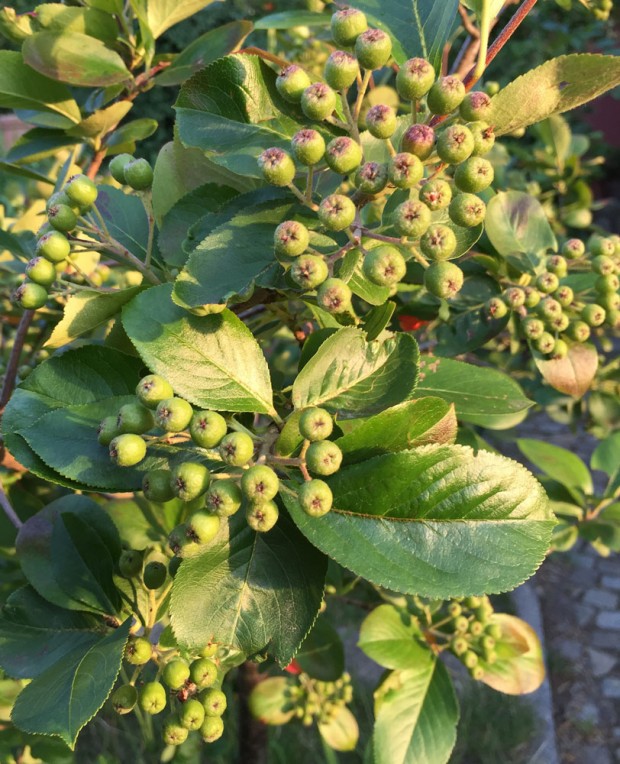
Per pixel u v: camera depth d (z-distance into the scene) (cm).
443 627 39
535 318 32
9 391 30
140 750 67
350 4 21
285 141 20
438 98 18
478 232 21
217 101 20
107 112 30
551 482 43
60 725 17
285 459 18
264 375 19
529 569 17
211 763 62
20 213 50
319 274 17
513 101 18
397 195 21
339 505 18
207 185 23
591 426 52
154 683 21
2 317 43
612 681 86
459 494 17
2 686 32
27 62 27
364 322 21
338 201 17
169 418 18
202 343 19
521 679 36
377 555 17
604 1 44
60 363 21
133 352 23
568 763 77
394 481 17
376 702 34
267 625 19
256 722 47
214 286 18
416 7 20
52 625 23
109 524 25
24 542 24
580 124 140
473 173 17
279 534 19
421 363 25
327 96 18
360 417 20
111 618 24
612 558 104
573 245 32
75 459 19
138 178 22
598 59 17
